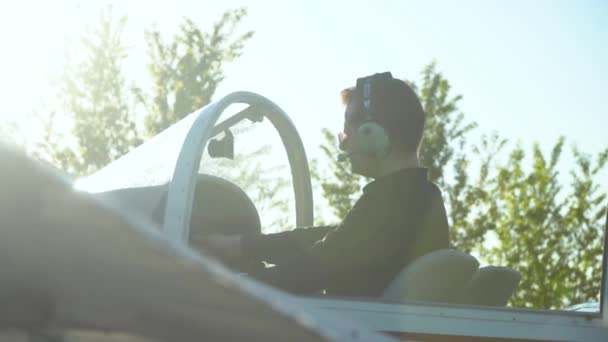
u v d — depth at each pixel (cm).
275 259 293
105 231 64
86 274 68
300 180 345
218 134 312
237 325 70
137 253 65
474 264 273
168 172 257
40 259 67
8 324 71
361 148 286
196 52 1455
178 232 246
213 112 270
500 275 281
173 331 71
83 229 65
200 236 289
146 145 300
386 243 272
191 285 67
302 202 348
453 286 268
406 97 288
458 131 1043
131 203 257
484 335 244
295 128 333
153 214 251
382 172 287
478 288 279
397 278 263
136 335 73
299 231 299
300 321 68
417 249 279
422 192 282
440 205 290
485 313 245
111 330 72
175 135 275
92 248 66
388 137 286
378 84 288
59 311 71
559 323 251
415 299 259
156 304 70
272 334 70
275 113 322
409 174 281
